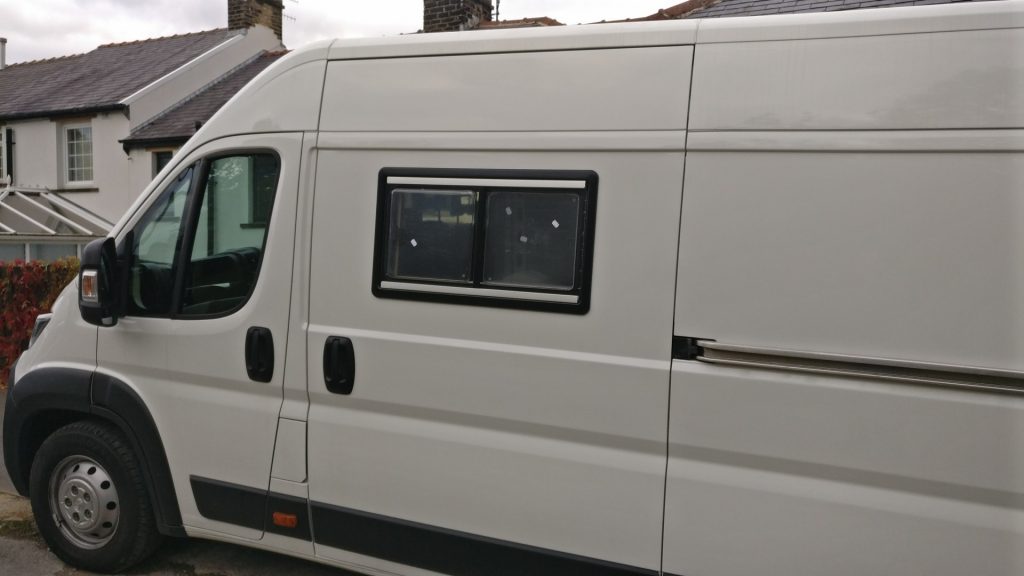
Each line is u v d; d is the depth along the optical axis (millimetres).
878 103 2195
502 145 2648
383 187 2836
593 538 2568
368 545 2951
